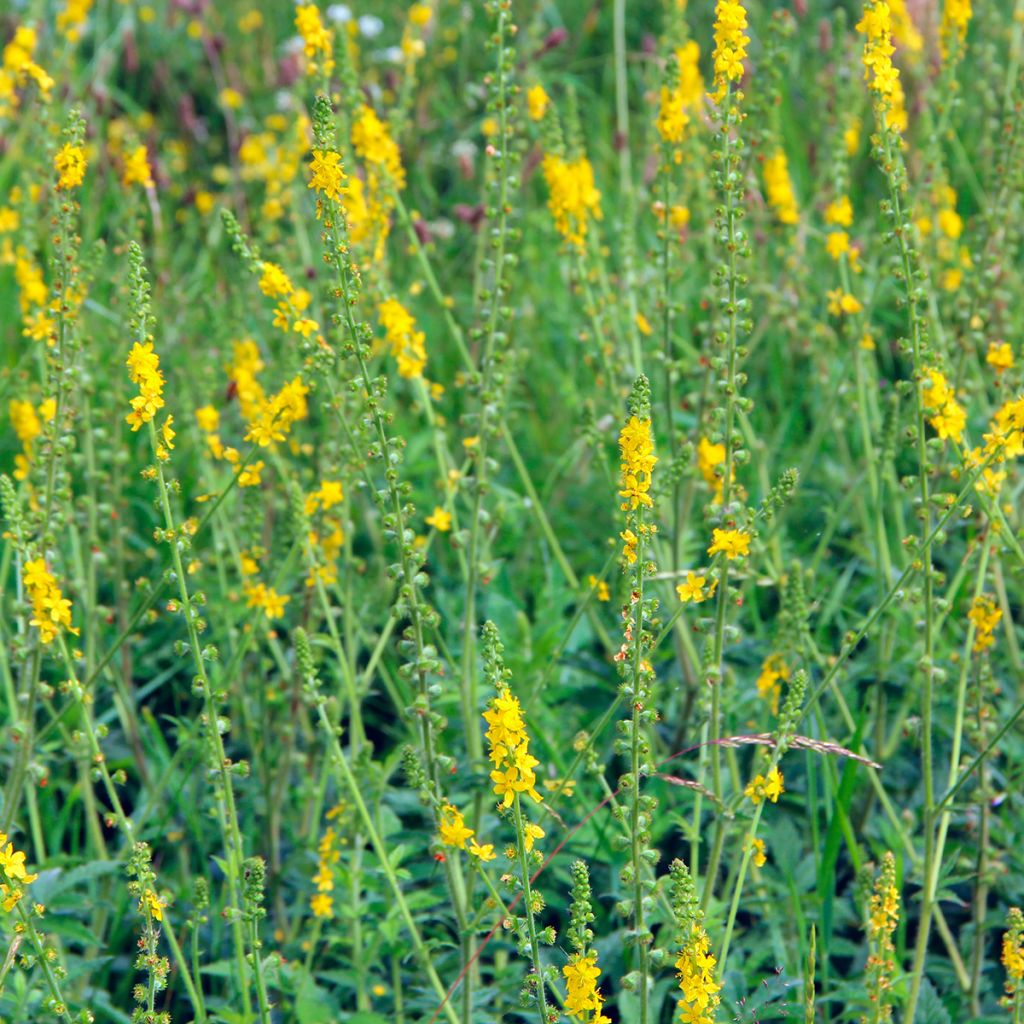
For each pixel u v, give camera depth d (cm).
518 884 470
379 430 489
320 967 634
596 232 760
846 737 698
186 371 845
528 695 678
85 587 672
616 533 700
